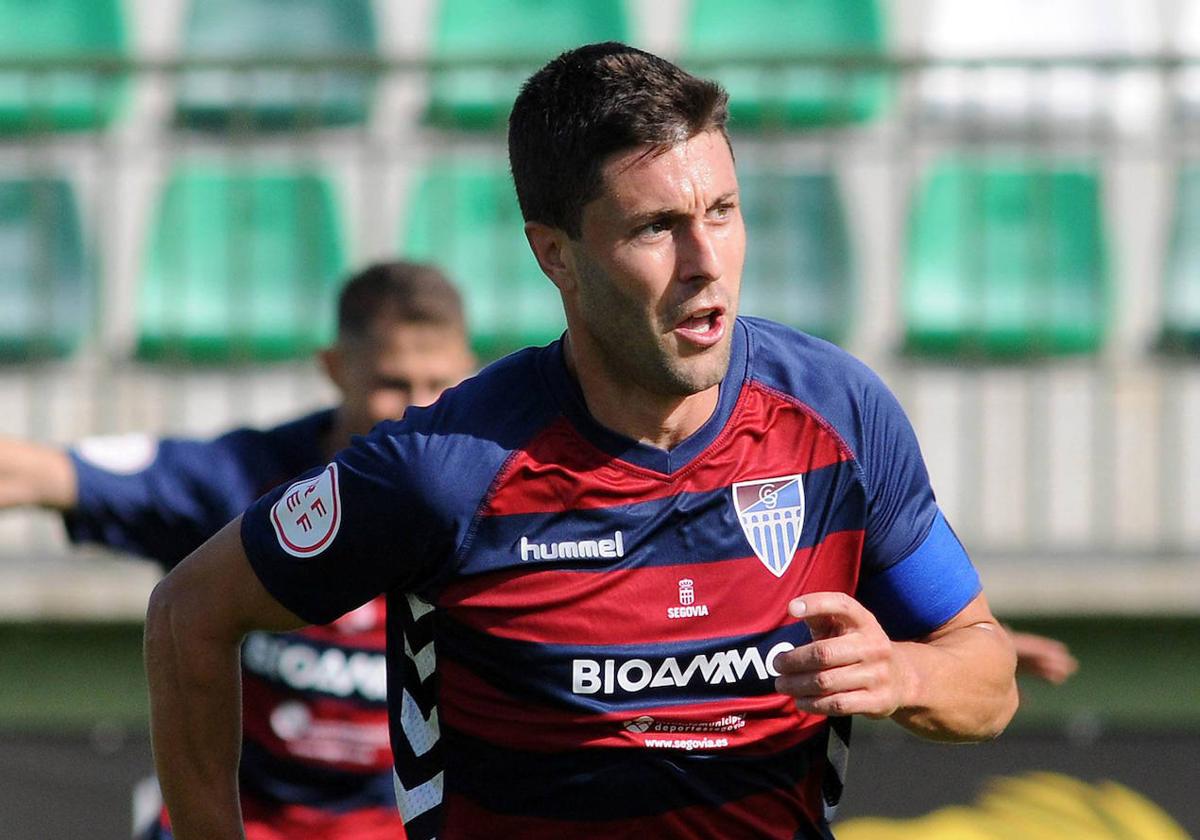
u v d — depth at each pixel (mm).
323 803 13352
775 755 8711
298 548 8539
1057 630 21047
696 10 23656
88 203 22484
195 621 8758
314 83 22719
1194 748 18438
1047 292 22219
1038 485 22094
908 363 22406
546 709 8539
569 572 8398
